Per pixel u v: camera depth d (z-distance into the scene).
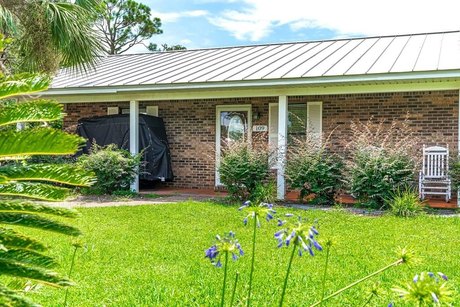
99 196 11.72
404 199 8.96
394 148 10.11
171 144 14.21
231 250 2.07
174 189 13.70
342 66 11.09
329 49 13.73
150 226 7.51
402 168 9.70
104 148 12.98
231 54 15.16
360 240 6.44
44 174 1.59
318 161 10.50
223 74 12.02
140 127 13.25
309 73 10.77
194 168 13.97
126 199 11.17
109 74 14.09
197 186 13.93
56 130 1.47
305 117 12.84
